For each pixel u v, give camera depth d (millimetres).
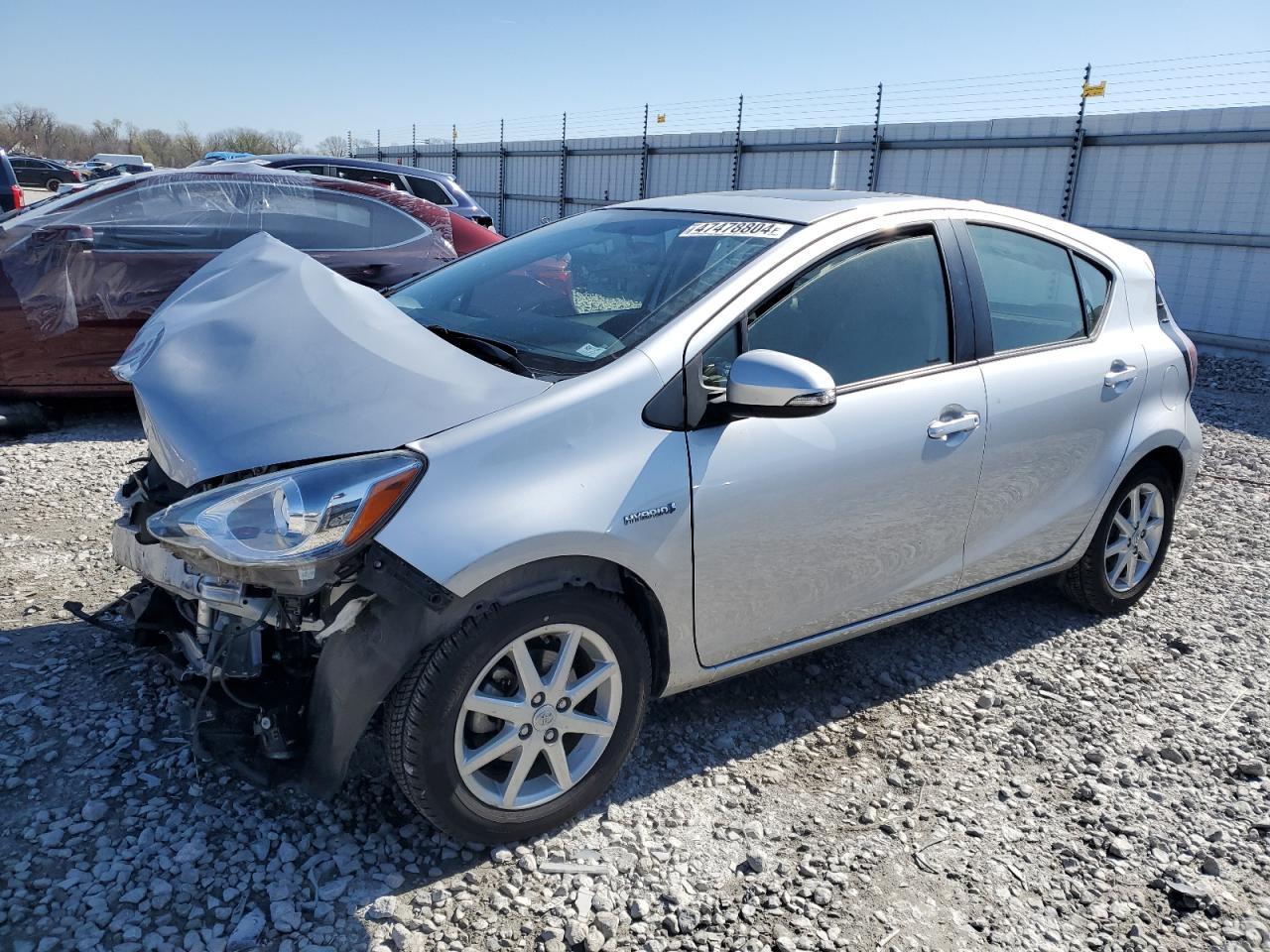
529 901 2307
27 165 36906
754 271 2791
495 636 2279
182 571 2445
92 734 2779
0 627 3363
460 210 11812
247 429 2320
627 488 2434
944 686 3457
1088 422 3592
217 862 2338
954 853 2588
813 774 2895
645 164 19250
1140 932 2348
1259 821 2801
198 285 3088
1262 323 11078
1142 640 3914
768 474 2686
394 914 2230
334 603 2254
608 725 2559
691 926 2268
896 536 3066
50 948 2051
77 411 6512
